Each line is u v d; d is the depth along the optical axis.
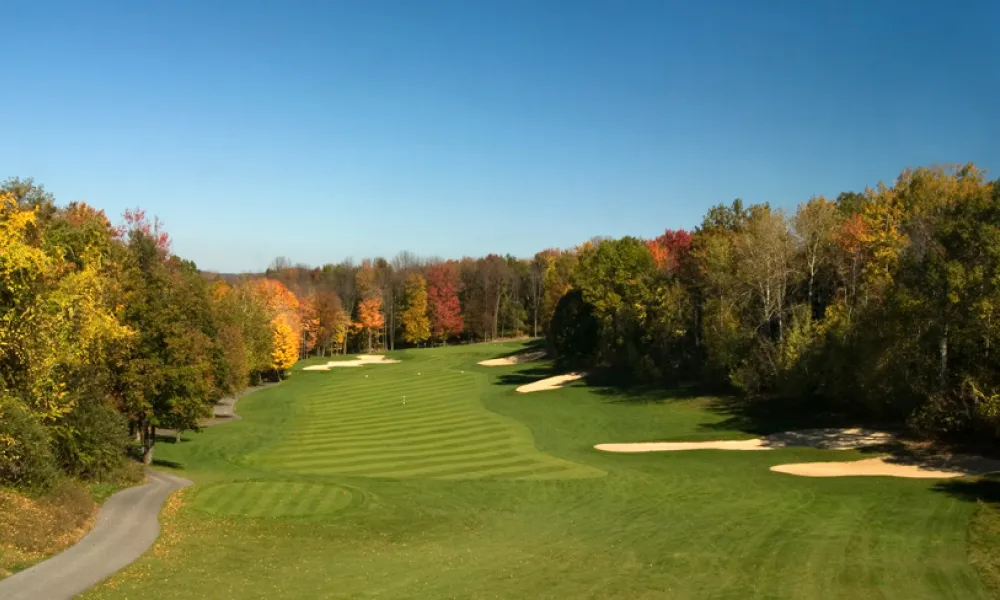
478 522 23.98
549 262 145.75
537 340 136.00
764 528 21.22
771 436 41.66
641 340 72.19
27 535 18.14
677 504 25.64
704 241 70.06
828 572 16.30
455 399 65.94
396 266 176.88
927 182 52.75
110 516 22.70
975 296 32.84
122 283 34.97
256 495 27.92
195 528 22.09
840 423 43.59
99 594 14.50
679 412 53.28
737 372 54.28
